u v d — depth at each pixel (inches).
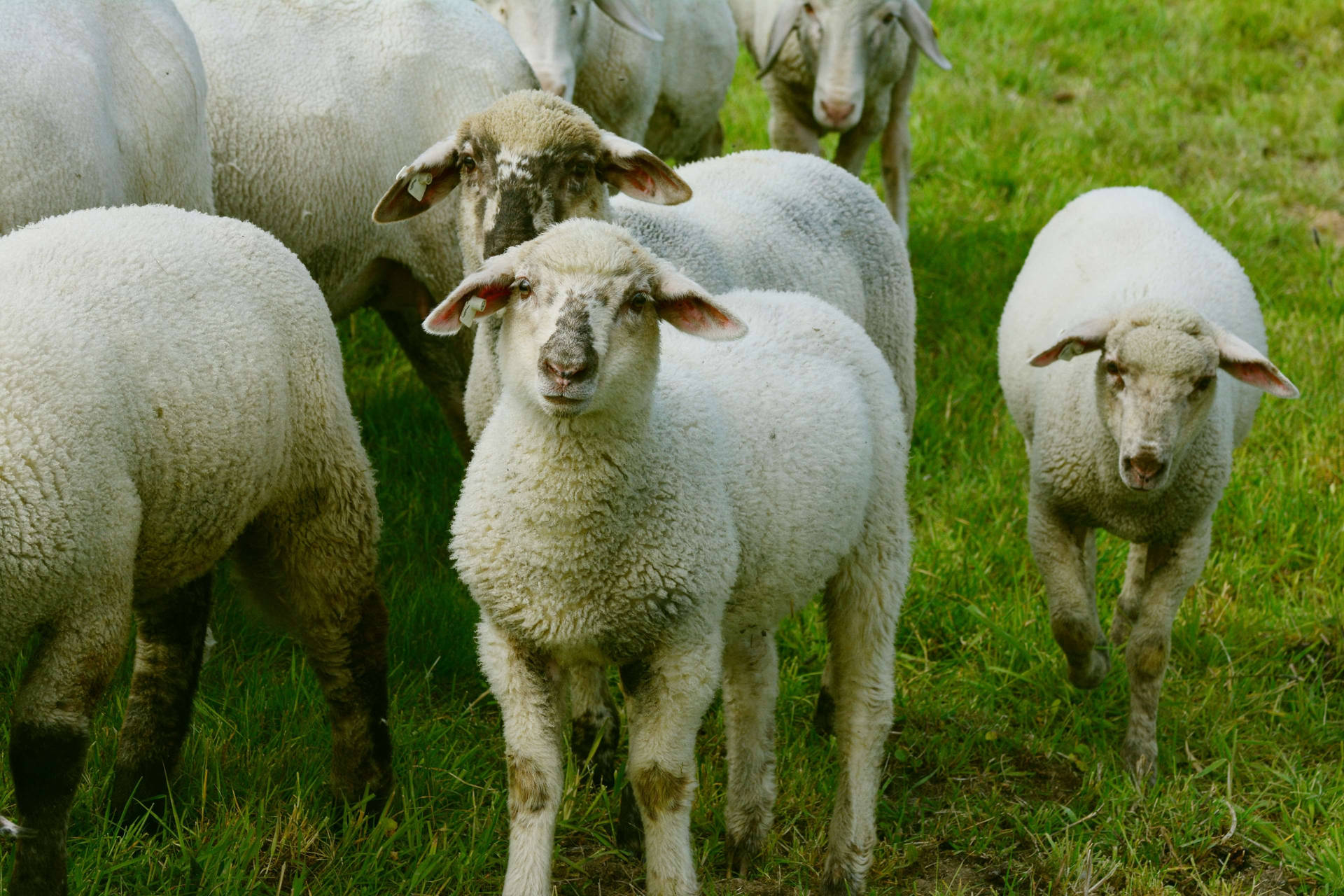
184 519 161.8
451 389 262.2
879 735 185.0
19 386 143.8
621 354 147.3
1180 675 238.7
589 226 154.8
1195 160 445.4
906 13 361.7
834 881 178.9
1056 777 214.5
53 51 193.2
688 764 157.8
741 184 244.7
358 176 245.1
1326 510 275.9
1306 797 205.5
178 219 171.8
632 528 152.3
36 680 146.8
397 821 185.8
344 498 181.9
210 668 211.3
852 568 187.2
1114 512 222.2
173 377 157.5
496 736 206.5
